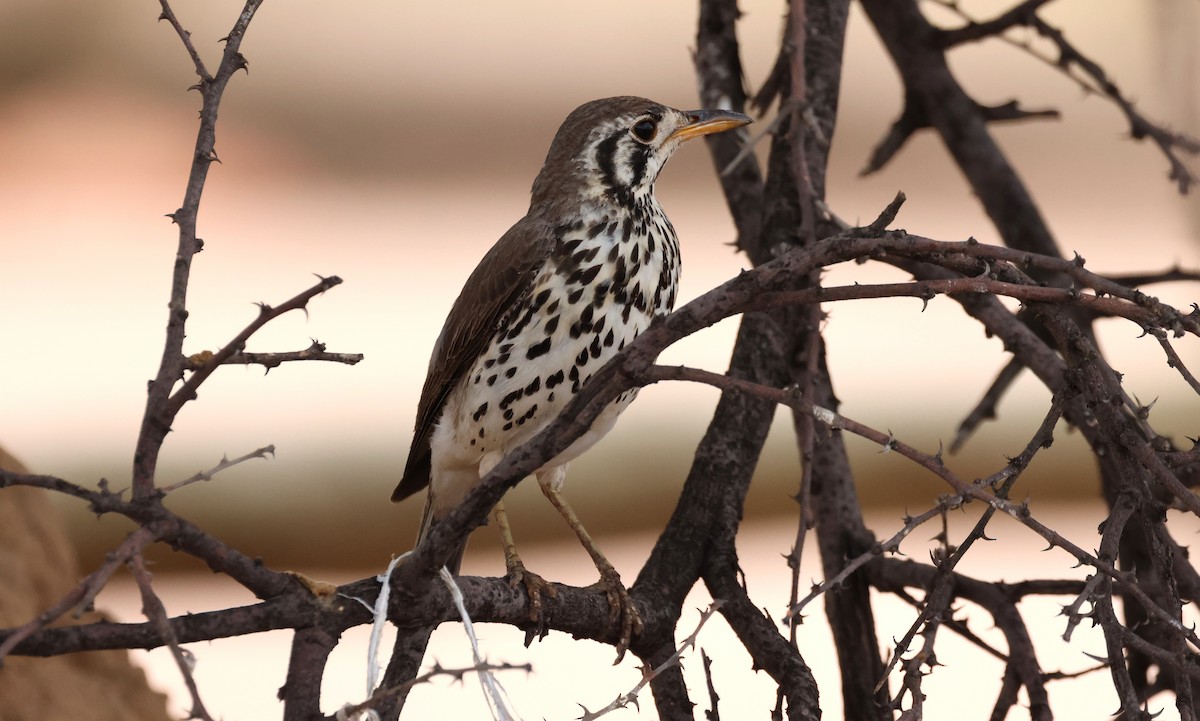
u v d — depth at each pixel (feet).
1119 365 86.28
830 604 32.12
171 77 104.12
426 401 35.19
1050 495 78.59
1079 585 28.37
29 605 33.35
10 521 34.60
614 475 75.77
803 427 26.48
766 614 26.50
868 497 78.74
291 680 19.57
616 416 31.07
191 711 15.74
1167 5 36.01
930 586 30.25
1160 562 19.92
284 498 72.28
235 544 70.64
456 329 33.76
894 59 41.06
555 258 32.19
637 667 26.11
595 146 33.01
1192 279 34.09
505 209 104.12
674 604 27.32
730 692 55.72
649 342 19.07
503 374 32.48
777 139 33.01
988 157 40.45
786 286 29.19
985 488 19.62
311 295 17.21
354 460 73.97
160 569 68.59
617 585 28.78
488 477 19.81
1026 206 40.32
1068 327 20.54
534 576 26.22
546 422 32.91
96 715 33.42
